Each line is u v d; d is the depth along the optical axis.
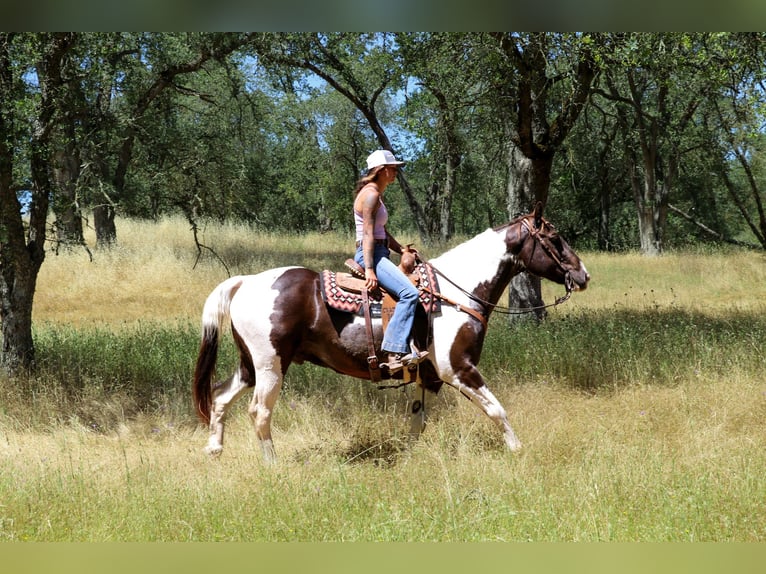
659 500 4.84
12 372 8.05
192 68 14.42
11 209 7.92
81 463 5.78
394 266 5.74
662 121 22.42
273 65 14.23
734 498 4.78
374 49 12.31
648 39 8.98
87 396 7.73
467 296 6.06
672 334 9.62
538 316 11.02
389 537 4.47
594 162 31.69
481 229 42.50
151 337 10.08
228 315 5.99
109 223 18.86
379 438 6.52
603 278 20.17
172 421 7.27
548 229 6.29
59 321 13.26
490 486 5.18
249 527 4.59
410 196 25.31
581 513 4.71
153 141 11.08
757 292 17.69
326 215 40.03
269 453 5.82
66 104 8.49
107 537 4.46
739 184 38.44
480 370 8.41
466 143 11.91
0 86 7.72
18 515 4.66
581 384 8.22
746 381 7.52
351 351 5.79
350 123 34.12
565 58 9.37
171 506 4.82
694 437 6.08
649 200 29.03
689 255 24.73
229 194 11.76
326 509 4.82
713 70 9.70
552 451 5.89
